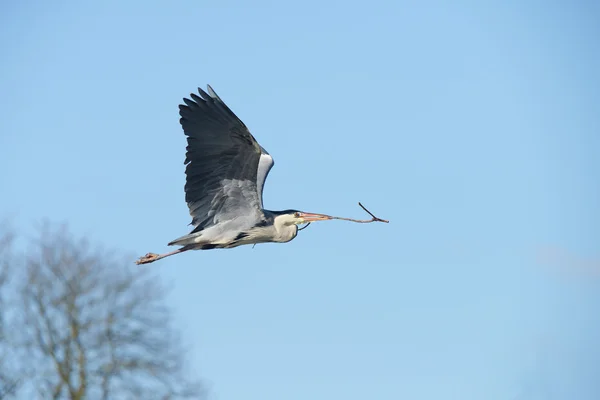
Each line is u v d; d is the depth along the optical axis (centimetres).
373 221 1677
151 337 2048
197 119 1572
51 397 1958
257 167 1591
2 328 1991
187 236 1612
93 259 2056
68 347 1989
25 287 1998
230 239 1620
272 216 1658
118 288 2047
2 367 1970
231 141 1574
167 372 2031
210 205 1619
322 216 1662
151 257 1652
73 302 2002
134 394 2003
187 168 1593
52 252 2041
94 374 1992
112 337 2017
